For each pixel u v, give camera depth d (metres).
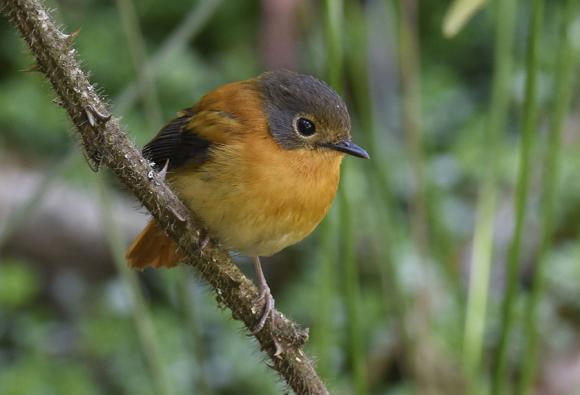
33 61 5.35
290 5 14.45
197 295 12.41
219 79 14.86
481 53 15.49
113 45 14.49
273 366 6.09
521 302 11.67
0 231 7.94
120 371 11.88
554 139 7.95
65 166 7.93
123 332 12.21
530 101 7.66
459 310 9.93
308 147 7.46
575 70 13.72
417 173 9.57
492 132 8.65
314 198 7.44
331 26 7.89
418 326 10.38
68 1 14.93
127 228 13.61
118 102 8.38
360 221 11.29
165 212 5.78
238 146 7.26
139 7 15.60
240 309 5.99
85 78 5.35
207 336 12.09
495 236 12.86
